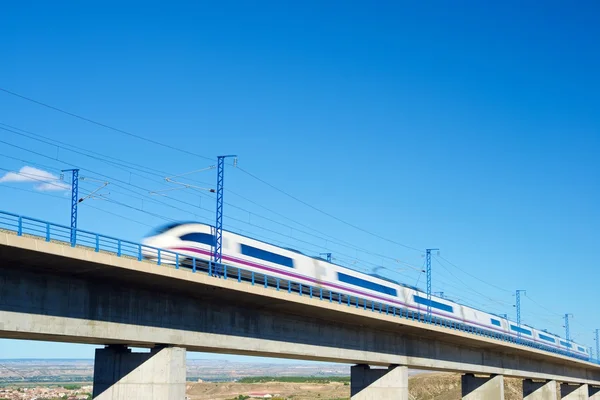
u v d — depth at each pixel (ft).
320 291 189.67
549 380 372.79
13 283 112.37
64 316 119.65
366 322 201.98
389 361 220.64
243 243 188.75
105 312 127.03
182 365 142.00
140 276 125.59
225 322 155.53
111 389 141.59
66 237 114.83
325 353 190.70
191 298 146.72
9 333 115.75
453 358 261.24
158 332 137.28
